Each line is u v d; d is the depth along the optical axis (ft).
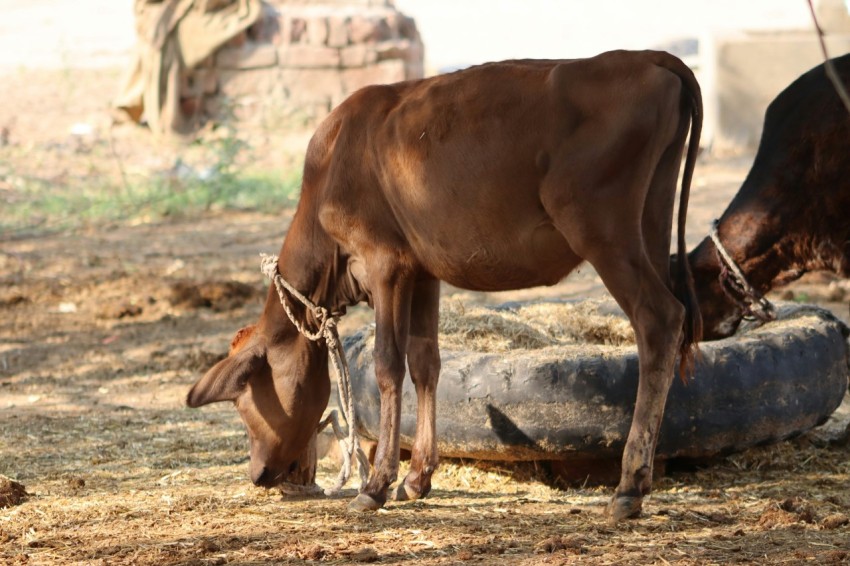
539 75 33.99
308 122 126.62
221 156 114.11
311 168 38.14
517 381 38.68
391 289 36.81
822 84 40.57
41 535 34.73
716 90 123.34
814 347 41.29
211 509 37.76
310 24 127.13
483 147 34.14
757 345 40.01
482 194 34.32
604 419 38.27
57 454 45.88
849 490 38.73
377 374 36.94
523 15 208.23
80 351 64.80
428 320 38.29
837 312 66.85
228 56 126.31
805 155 40.52
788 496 38.04
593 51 176.04
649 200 33.99
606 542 32.73
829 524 33.83
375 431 41.37
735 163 117.39
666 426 38.34
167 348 65.21
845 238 41.04
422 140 35.04
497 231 34.63
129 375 60.03
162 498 39.24
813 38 121.90
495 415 38.91
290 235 38.55
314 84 126.93
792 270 41.78
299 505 38.27
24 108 130.82
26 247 92.63
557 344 45.39
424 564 31.04
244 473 42.98
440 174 34.73
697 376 38.63
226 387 37.88
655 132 32.83
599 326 47.37
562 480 40.50
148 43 125.59
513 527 34.78
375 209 36.52
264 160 120.47
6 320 71.67
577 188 33.06
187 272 83.05
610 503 34.96
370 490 37.06
